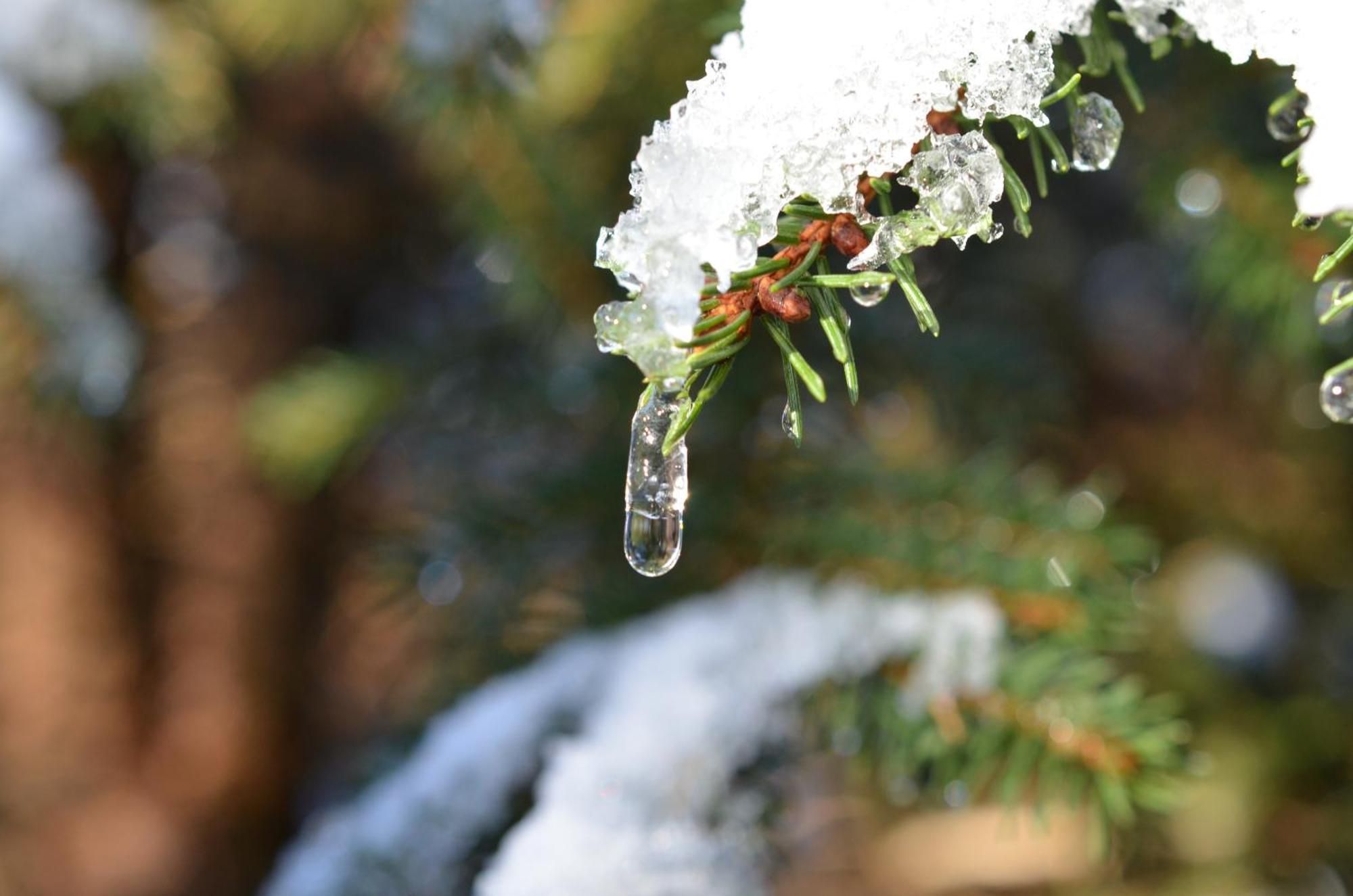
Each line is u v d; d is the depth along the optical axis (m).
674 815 0.62
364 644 1.56
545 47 0.73
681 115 0.49
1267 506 1.16
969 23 0.50
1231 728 1.15
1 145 0.91
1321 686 1.25
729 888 0.62
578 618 0.75
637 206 0.49
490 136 0.80
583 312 0.92
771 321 0.50
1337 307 0.49
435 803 0.65
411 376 1.04
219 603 1.42
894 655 0.65
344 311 1.42
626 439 0.90
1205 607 1.33
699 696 0.65
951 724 0.63
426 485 1.10
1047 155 0.76
